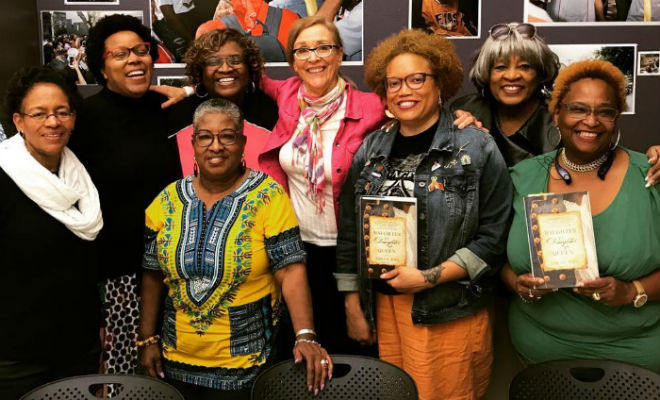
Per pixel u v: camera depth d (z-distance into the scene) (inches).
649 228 71.7
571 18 109.8
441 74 78.4
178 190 75.2
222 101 72.4
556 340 77.8
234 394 71.7
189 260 70.8
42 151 71.5
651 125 111.7
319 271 96.0
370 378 66.3
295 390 67.4
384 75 80.3
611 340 75.4
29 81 70.6
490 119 92.9
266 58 112.1
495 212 78.2
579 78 72.4
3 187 70.1
